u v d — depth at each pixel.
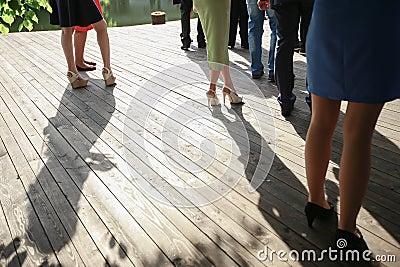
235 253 2.02
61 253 2.09
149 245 2.11
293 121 3.43
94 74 5.08
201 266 1.95
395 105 3.63
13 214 2.42
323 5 1.79
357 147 1.79
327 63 1.82
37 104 4.15
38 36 7.44
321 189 2.12
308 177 2.10
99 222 2.30
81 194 2.58
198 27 5.92
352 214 1.89
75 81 4.52
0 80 4.99
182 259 2.00
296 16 3.24
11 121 3.77
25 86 4.73
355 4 1.67
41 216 2.39
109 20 11.66
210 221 2.27
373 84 1.71
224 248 2.06
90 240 2.17
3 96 4.44
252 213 2.31
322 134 1.99
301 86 4.23
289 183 2.57
